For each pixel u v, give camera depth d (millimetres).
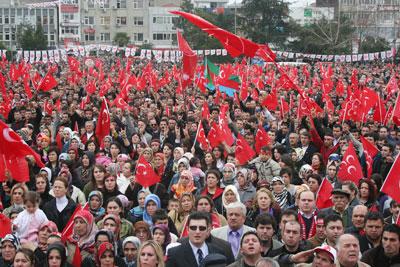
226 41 22500
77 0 150500
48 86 38188
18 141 13547
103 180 15805
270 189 15102
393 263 10430
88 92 41188
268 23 112812
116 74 58562
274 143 22750
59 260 10695
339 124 22719
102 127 22500
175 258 10484
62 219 14281
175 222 13734
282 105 29078
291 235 10578
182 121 26578
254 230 11039
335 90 44812
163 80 46250
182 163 17266
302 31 106688
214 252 10586
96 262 11211
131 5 154875
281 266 9820
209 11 144625
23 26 133375
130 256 11367
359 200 14211
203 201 12945
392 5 126750
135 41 155750
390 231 10305
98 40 153750
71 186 15883
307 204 12656
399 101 17516
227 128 20984
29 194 13297
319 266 9180
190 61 31391
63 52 70062
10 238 11633
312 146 20453
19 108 29188
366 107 26531
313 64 82000
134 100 35312
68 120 26391
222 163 19469
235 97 31609
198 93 40031
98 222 13250
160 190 16281
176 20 138875
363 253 10781
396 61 98562
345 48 103125
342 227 10859
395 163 11648
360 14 114312
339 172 16078
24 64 57906
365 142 18797
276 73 62219
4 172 13805
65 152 20766
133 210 14539
